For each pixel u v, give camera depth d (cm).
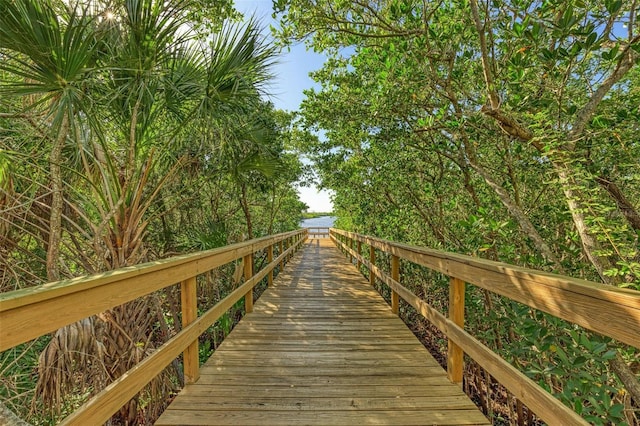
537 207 345
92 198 346
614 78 205
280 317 353
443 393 200
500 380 150
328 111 461
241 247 321
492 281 162
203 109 309
